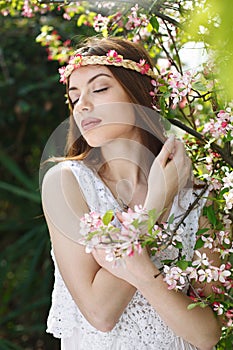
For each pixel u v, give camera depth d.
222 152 1.91
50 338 4.75
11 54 4.73
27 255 4.87
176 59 2.23
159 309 1.66
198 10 1.84
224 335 2.01
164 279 1.62
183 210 1.79
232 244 1.76
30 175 5.19
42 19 4.05
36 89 4.80
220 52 1.62
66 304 1.80
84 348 1.77
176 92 1.77
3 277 4.60
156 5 1.96
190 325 1.68
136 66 1.76
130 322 1.75
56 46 2.59
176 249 1.79
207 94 1.89
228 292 1.96
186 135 2.03
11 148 5.10
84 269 1.70
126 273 1.63
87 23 2.46
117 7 2.27
